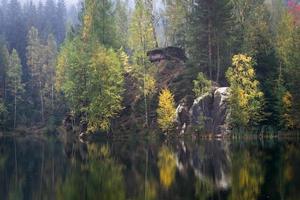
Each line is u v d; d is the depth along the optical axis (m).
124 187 31.27
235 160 43.16
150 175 36.31
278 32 79.06
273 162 40.53
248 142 62.09
